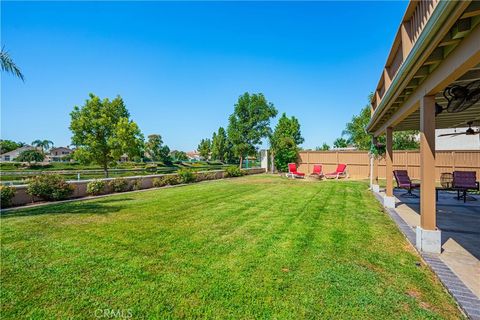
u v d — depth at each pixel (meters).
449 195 9.92
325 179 16.30
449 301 2.53
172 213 6.35
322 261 3.46
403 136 18.16
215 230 4.89
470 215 6.40
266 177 17.66
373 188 10.49
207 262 3.40
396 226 5.23
